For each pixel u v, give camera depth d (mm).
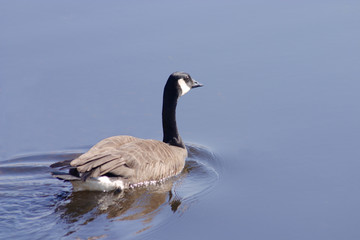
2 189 14820
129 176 14648
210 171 16047
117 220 13094
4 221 13055
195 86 17469
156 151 15469
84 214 13414
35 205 13914
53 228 12695
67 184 15180
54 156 17203
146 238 12352
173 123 16969
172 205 13898
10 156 17156
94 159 14039
